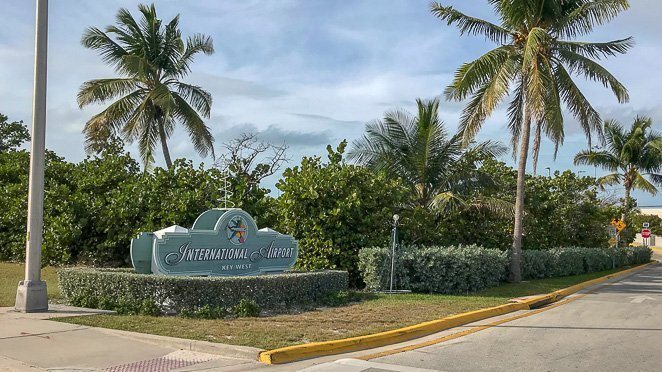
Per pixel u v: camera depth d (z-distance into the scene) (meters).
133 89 26.88
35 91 10.92
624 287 21.66
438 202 20.27
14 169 24.84
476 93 21.19
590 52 21.14
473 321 12.28
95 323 9.80
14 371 7.03
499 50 20.44
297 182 18.31
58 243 19.39
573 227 31.11
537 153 21.31
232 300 11.62
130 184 20.05
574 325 11.89
